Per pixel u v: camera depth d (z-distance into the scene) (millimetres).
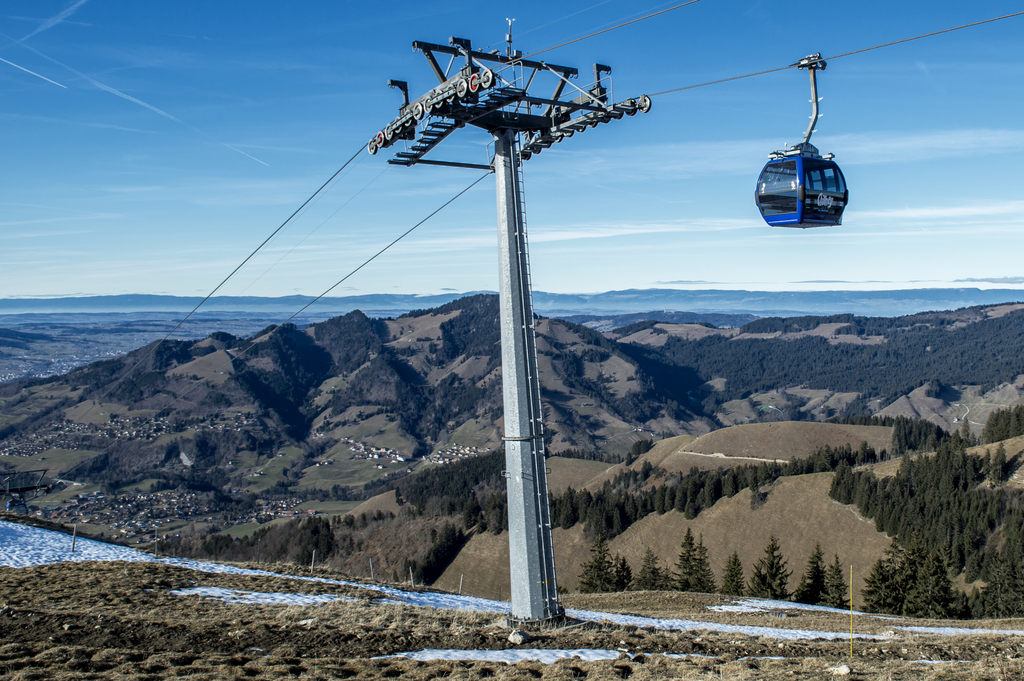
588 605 47656
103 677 16781
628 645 23203
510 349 25453
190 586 31562
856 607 91000
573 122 25938
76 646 19812
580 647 22797
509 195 25844
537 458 25500
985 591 105000
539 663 19719
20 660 17875
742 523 191000
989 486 167125
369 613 26906
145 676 16969
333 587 34969
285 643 21875
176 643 21422
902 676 17438
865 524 174750
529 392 25469
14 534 40188
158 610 26000
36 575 30406
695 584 103375
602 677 18156
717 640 25266
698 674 18125
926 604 77750
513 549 25719
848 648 24188
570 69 25031
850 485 184500
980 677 16984
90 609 24984
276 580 35219
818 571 92062
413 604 33125
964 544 145000
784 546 178000
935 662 20891
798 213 25656
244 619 24609
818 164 25562
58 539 40656
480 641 23031
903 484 181000
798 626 35094
